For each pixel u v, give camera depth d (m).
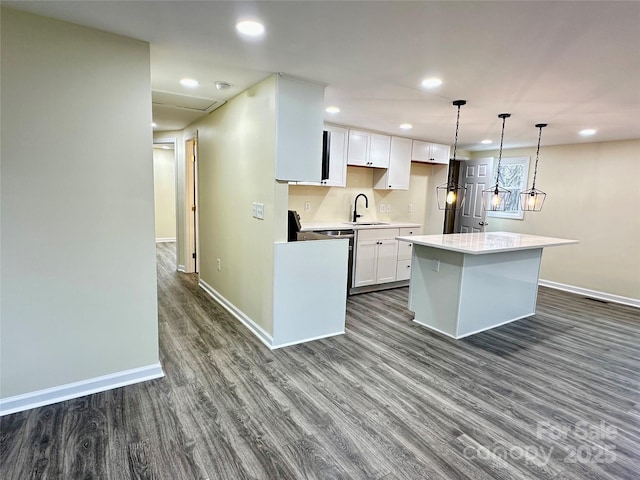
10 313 2.00
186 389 2.35
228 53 2.30
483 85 2.79
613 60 2.21
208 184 4.28
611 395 2.49
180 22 1.90
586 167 5.15
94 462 1.71
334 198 5.06
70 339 2.17
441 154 5.76
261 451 1.82
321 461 1.77
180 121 4.66
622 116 3.54
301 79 2.77
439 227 6.09
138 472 1.66
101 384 2.30
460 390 2.47
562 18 1.72
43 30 1.92
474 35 1.95
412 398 2.34
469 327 3.48
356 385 2.47
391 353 3.00
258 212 3.08
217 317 3.65
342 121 4.26
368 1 1.62
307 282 3.08
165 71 2.66
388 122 4.27
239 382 2.46
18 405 2.06
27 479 1.60
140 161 2.26
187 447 1.83
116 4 1.73
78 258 2.14
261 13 1.77
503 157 6.14
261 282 3.11
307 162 2.90
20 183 1.95
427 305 3.64
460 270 3.30
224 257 3.90
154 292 2.41
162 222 8.38
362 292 4.86
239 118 3.33
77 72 2.03
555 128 4.23
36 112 1.95
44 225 2.03
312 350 2.99
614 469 1.79
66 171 2.06
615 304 4.79
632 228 4.77
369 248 4.71
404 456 1.82
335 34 1.99
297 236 3.24
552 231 5.54
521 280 4.00
